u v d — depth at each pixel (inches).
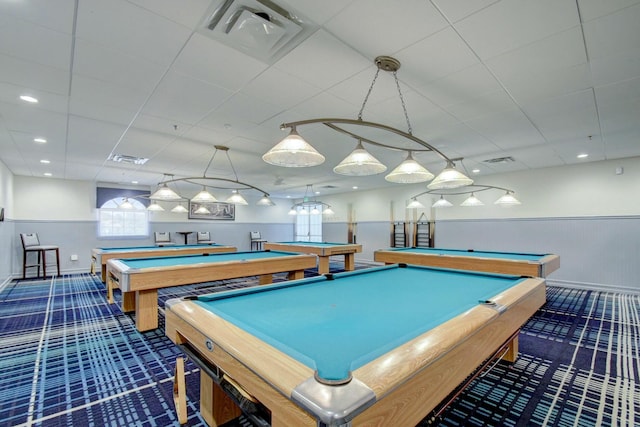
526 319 83.6
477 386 94.1
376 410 33.0
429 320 62.6
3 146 183.2
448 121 142.3
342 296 84.3
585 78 102.0
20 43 81.8
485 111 130.7
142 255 216.4
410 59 90.9
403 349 42.9
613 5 68.2
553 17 72.5
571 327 147.5
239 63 93.0
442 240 314.2
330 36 80.0
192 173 274.2
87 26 75.2
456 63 93.0
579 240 234.8
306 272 317.7
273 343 46.7
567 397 88.4
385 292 89.4
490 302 69.7
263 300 79.8
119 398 86.4
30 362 108.3
